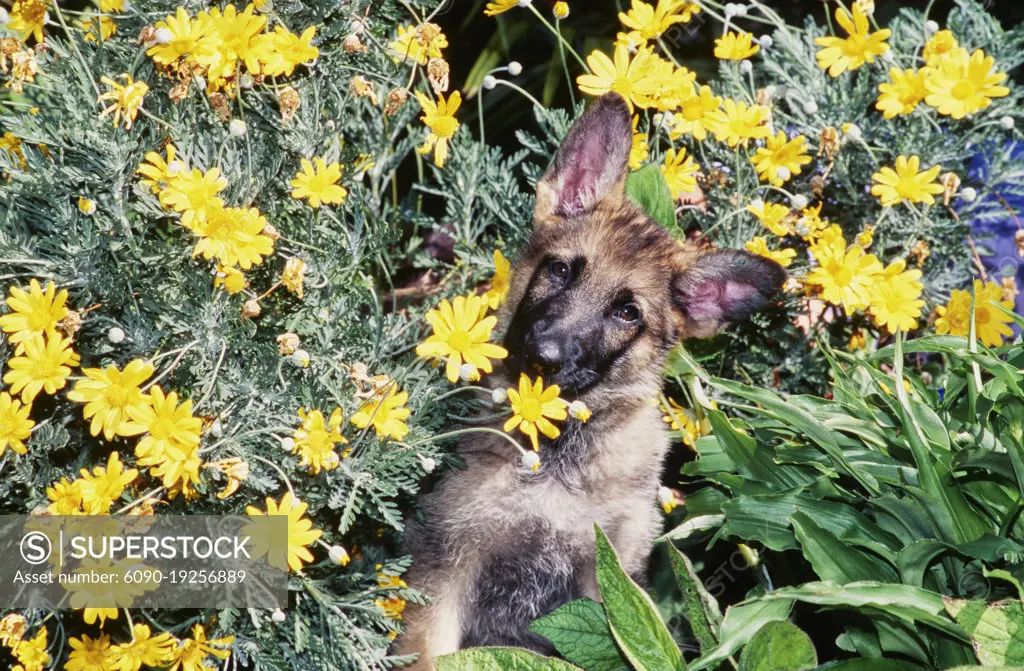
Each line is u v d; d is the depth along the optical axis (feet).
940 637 3.61
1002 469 3.63
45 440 3.74
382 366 3.96
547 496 4.10
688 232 4.81
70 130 3.77
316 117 3.97
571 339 4.08
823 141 4.23
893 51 4.50
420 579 4.09
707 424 4.15
